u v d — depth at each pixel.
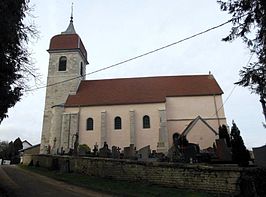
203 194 12.25
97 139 33.91
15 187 14.67
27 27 10.67
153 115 34.72
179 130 34.59
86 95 37.56
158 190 13.40
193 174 13.30
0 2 8.54
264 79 9.48
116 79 40.75
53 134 34.53
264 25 8.99
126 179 16.31
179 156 18.69
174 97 36.38
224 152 15.86
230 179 11.96
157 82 39.41
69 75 39.19
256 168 11.55
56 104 37.53
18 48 10.20
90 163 19.52
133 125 34.12
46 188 14.62
